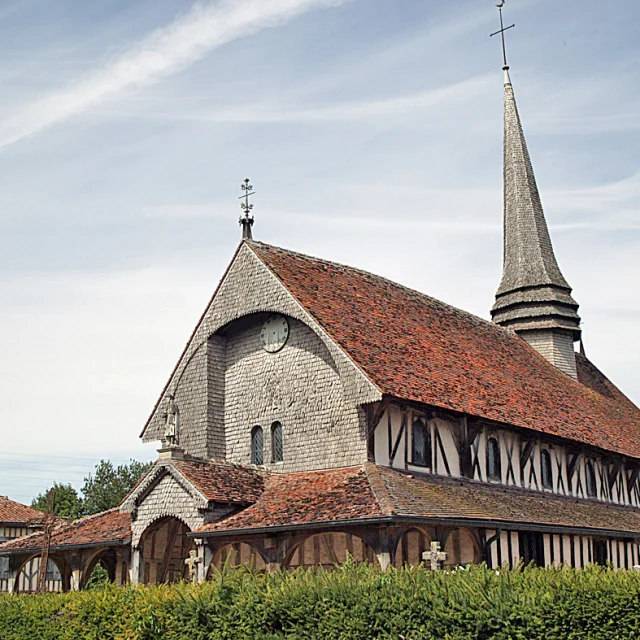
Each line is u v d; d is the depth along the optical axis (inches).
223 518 930.1
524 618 535.8
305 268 1168.2
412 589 584.1
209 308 1149.1
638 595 517.3
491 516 924.6
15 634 780.6
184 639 657.6
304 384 1050.7
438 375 1091.9
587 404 1483.8
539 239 1680.6
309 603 614.5
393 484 906.1
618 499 1398.9
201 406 1128.8
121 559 1144.2
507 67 1813.5
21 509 1873.8
